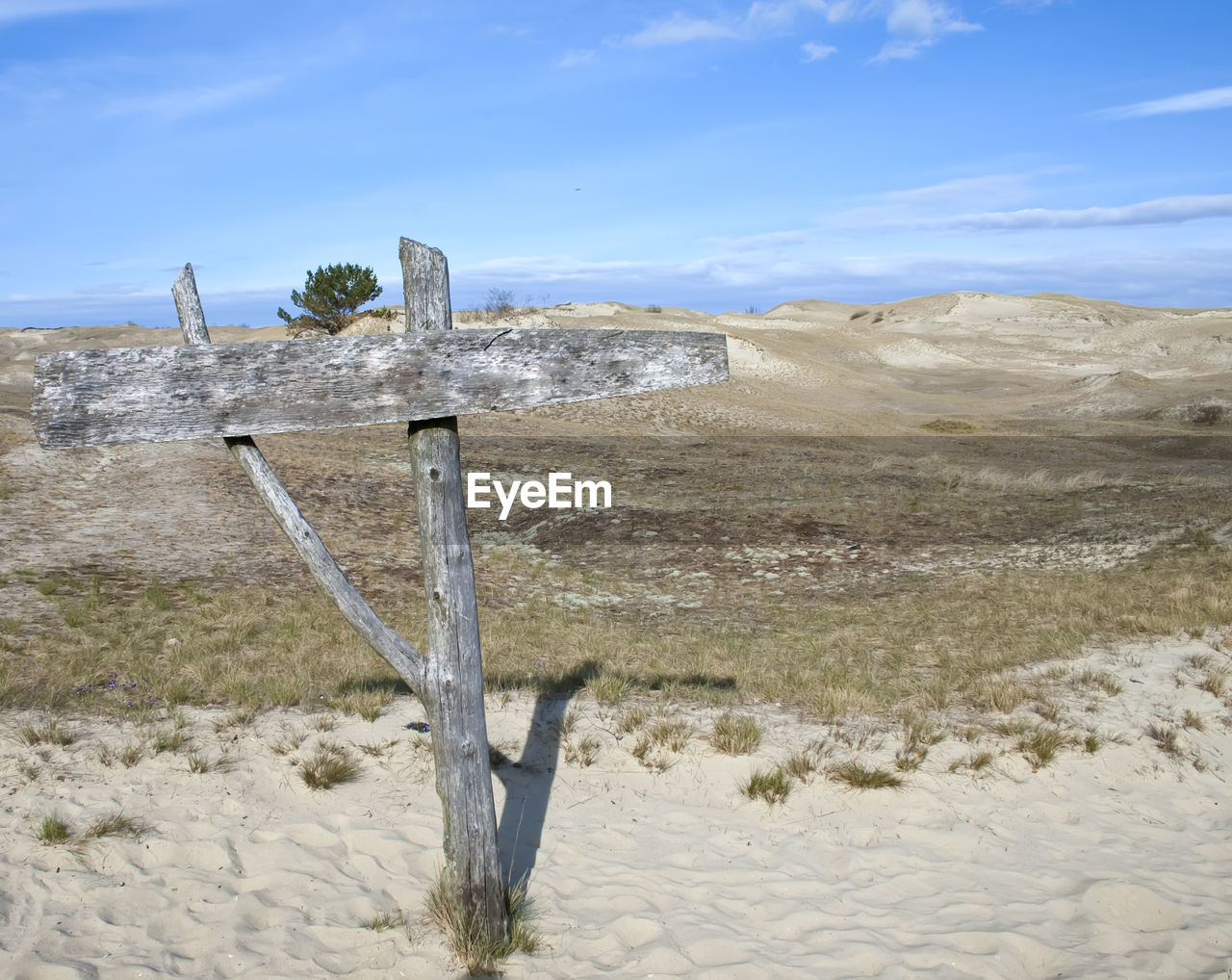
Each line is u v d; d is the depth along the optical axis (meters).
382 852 4.57
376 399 3.34
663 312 99.19
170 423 3.19
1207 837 5.04
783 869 4.62
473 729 3.68
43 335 81.00
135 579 10.98
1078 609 9.99
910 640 9.65
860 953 3.88
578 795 5.32
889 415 45.34
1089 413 45.88
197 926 3.86
